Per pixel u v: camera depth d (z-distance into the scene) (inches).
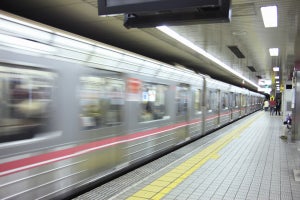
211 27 310.3
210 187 216.5
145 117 289.4
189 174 249.6
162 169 265.4
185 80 407.5
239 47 419.5
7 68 145.6
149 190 205.8
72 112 187.8
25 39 153.6
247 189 214.2
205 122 513.0
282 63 594.2
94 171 211.2
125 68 250.1
